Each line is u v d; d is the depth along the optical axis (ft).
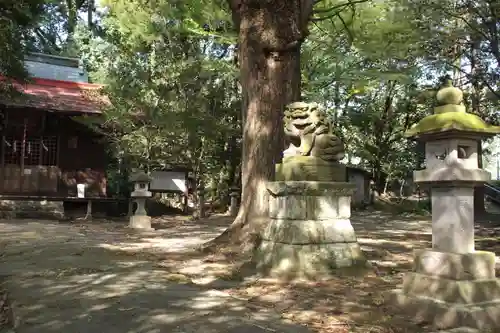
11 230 40.65
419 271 15.80
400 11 47.01
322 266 21.49
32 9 46.44
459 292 14.20
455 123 14.44
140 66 58.29
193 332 12.64
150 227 48.16
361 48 51.06
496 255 30.89
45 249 28.63
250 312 15.03
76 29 78.74
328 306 16.31
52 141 63.10
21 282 18.72
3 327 14.33
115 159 72.95
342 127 94.17
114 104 57.82
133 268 22.40
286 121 23.22
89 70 74.38
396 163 99.45
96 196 64.69
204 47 67.51
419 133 15.53
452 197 15.24
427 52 54.95
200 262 24.91
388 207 90.99
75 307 14.92
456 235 15.11
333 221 22.44
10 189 59.57
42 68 73.10
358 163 109.70
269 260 22.02
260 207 28.19
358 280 20.72
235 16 30.66
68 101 60.75
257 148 28.71
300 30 29.78
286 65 29.22
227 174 74.49
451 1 44.57
